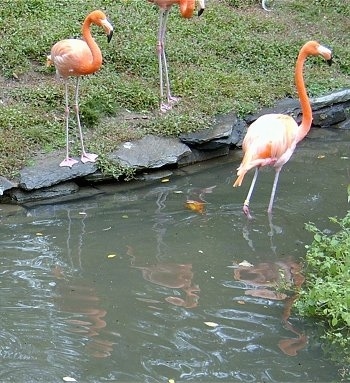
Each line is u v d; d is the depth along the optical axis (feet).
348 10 46.09
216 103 33.60
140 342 19.10
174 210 27.14
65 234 25.20
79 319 20.06
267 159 25.71
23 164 28.32
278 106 34.76
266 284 22.17
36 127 30.58
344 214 26.76
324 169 30.99
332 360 18.63
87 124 31.45
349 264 21.47
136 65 36.06
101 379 17.57
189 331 19.66
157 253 24.02
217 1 44.93
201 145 31.17
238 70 37.52
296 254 24.02
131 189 28.84
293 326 20.02
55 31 37.04
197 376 17.83
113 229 25.64
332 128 35.76
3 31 36.83
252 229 25.64
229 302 21.15
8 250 23.93
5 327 19.51
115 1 41.73
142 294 21.47
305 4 46.19
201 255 23.90
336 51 40.37
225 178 29.99
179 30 40.04
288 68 38.34
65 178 27.96
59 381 17.43
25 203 27.32
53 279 22.18
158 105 33.14
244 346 19.10
